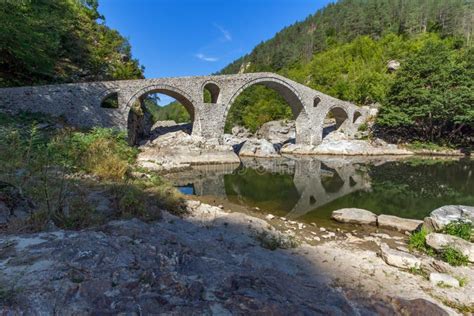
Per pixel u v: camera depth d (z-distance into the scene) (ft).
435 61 114.42
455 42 187.73
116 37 122.31
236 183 56.29
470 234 22.79
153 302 9.12
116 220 18.12
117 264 11.02
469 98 105.09
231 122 211.61
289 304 10.83
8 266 9.93
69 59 90.48
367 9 294.87
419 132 124.88
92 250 11.52
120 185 27.71
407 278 17.06
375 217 31.40
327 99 130.62
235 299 10.27
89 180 29.27
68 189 21.75
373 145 119.65
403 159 98.32
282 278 14.11
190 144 87.51
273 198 44.39
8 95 61.77
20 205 17.21
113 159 36.37
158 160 71.00
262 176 64.85
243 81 104.17
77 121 70.95
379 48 217.77
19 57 62.18
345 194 47.44
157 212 23.62
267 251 19.60
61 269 9.96
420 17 253.85
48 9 82.79
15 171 21.25
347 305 12.71
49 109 66.90
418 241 23.45
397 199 43.80
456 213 25.66
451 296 15.16
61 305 8.19
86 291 9.00
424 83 115.34
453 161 91.56
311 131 126.21
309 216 34.50
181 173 64.64
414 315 12.55
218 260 14.61
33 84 73.97
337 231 28.58
